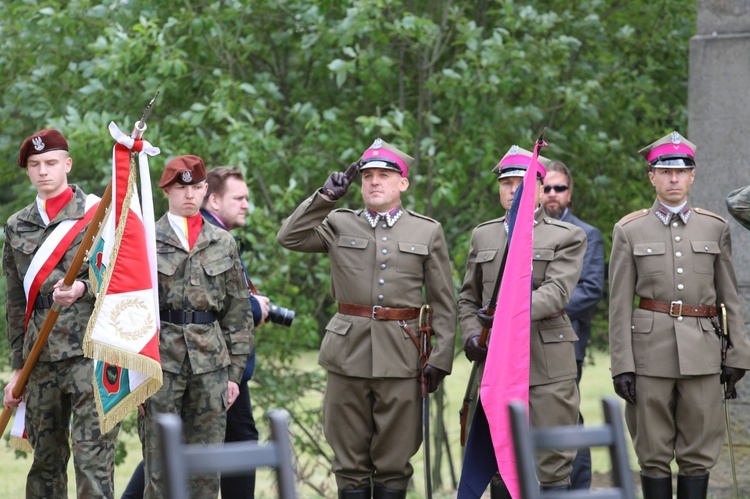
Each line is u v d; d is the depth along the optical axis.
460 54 15.41
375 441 9.91
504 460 8.80
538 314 9.56
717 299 10.45
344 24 14.25
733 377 10.34
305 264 15.09
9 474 16.55
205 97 14.66
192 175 9.50
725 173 12.78
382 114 16.12
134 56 14.51
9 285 9.66
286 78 16.34
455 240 15.92
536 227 10.03
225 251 9.65
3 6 16.17
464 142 14.98
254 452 4.11
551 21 14.80
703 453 10.20
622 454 4.53
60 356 9.24
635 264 10.44
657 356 10.20
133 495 10.50
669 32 16.58
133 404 8.93
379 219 10.08
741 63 12.69
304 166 14.98
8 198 20.44
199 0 15.43
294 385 15.36
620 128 16.55
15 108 16.80
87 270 9.45
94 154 14.57
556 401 9.77
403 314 9.90
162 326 9.37
